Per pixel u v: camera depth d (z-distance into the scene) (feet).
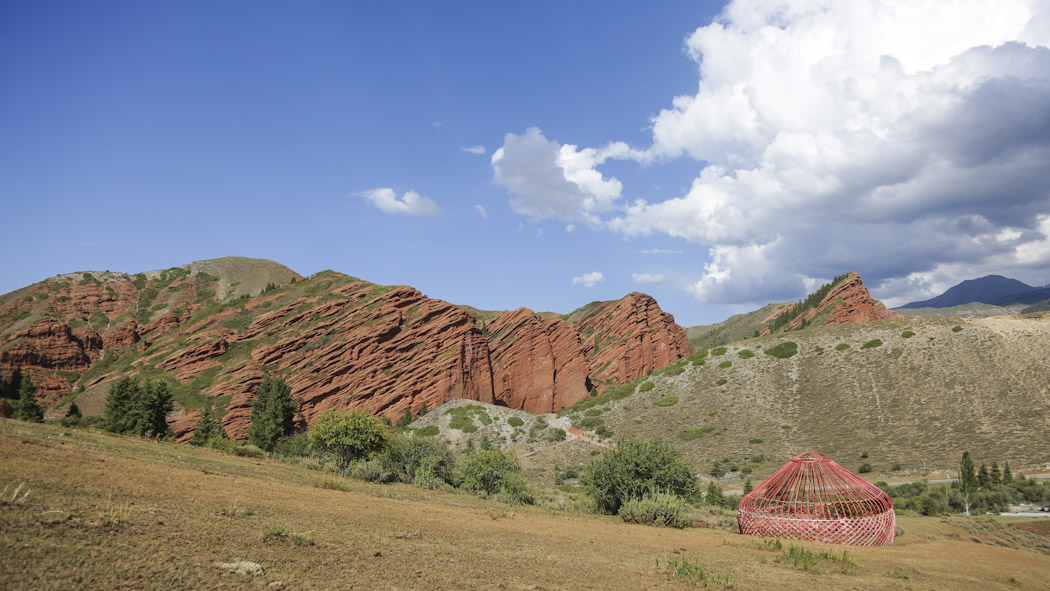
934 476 221.87
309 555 33.94
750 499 93.66
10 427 75.77
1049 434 245.65
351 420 132.16
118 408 228.43
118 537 29.58
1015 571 63.46
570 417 391.86
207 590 24.41
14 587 20.56
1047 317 354.54
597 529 75.66
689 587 40.24
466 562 39.50
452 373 429.79
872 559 64.18
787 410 334.03
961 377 312.29
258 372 380.17
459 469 137.90
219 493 53.26
